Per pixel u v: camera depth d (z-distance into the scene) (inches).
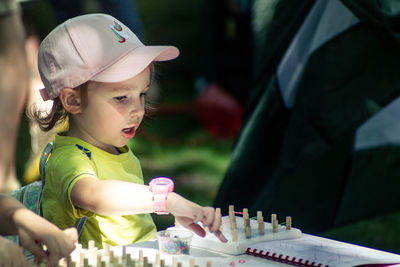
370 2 171.8
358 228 259.4
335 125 179.3
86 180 112.7
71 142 125.0
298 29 185.3
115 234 127.1
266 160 193.0
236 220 119.0
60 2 299.4
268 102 192.4
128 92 121.0
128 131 126.5
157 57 133.2
